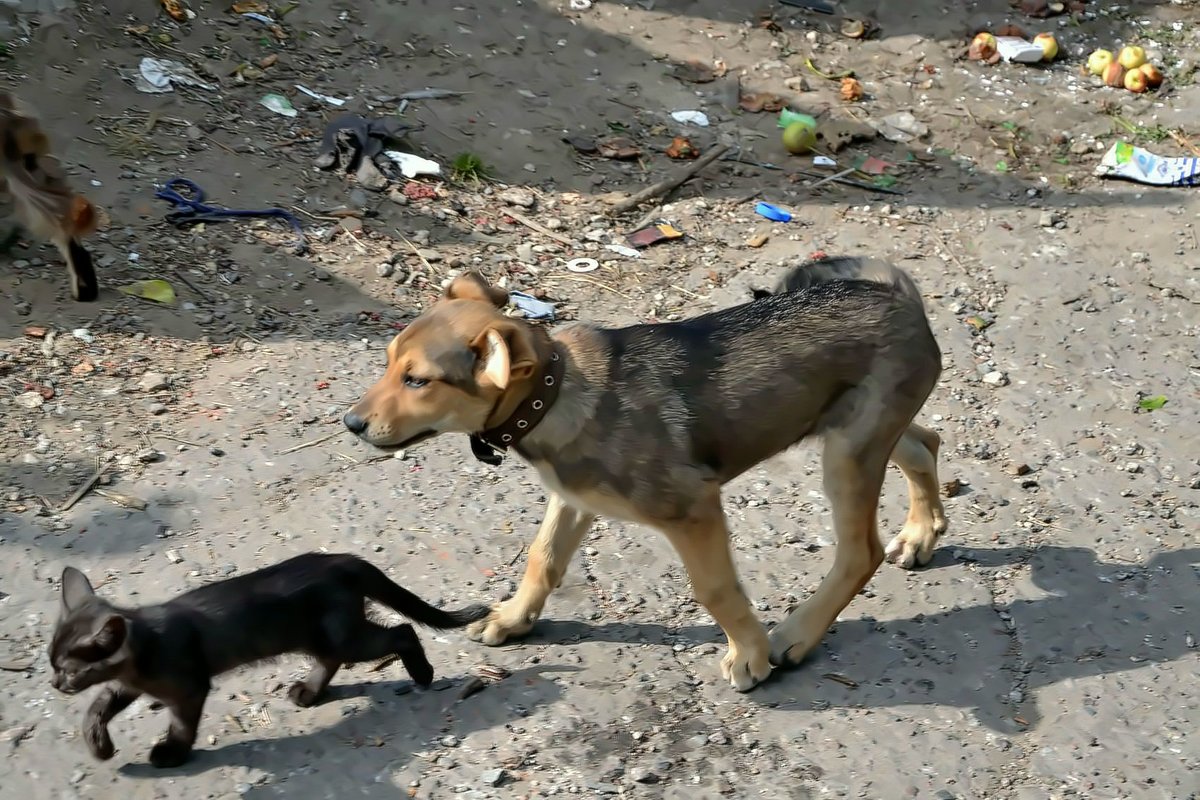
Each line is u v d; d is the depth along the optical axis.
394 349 4.27
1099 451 6.64
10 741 4.40
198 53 9.02
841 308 4.88
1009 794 4.51
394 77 9.42
